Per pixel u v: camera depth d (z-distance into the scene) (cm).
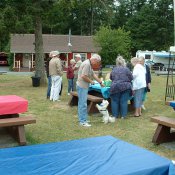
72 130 748
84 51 4450
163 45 6356
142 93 915
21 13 1628
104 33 4191
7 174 292
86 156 343
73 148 370
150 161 333
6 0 1609
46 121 836
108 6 2155
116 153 354
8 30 1645
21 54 4150
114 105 885
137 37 6400
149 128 785
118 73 870
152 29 6369
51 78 1180
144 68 913
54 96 1173
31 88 1634
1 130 721
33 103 1119
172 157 586
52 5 1692
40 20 1755
